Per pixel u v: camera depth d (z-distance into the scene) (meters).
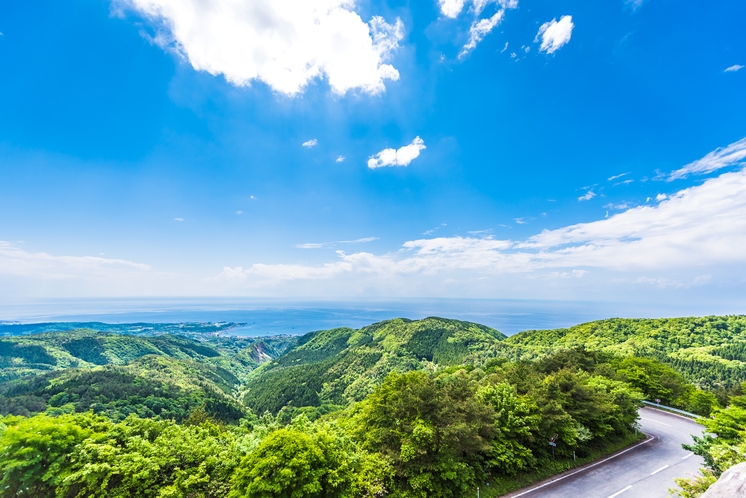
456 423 22.66
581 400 30.95
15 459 16.11
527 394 30.00
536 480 25.53
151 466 18.00
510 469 24.70
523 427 26.39
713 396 46.94
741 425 23.83
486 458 25.27
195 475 18.55
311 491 16.78
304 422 23.34
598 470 27.61
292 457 17.66
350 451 21.94
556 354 54.66
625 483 25.48
